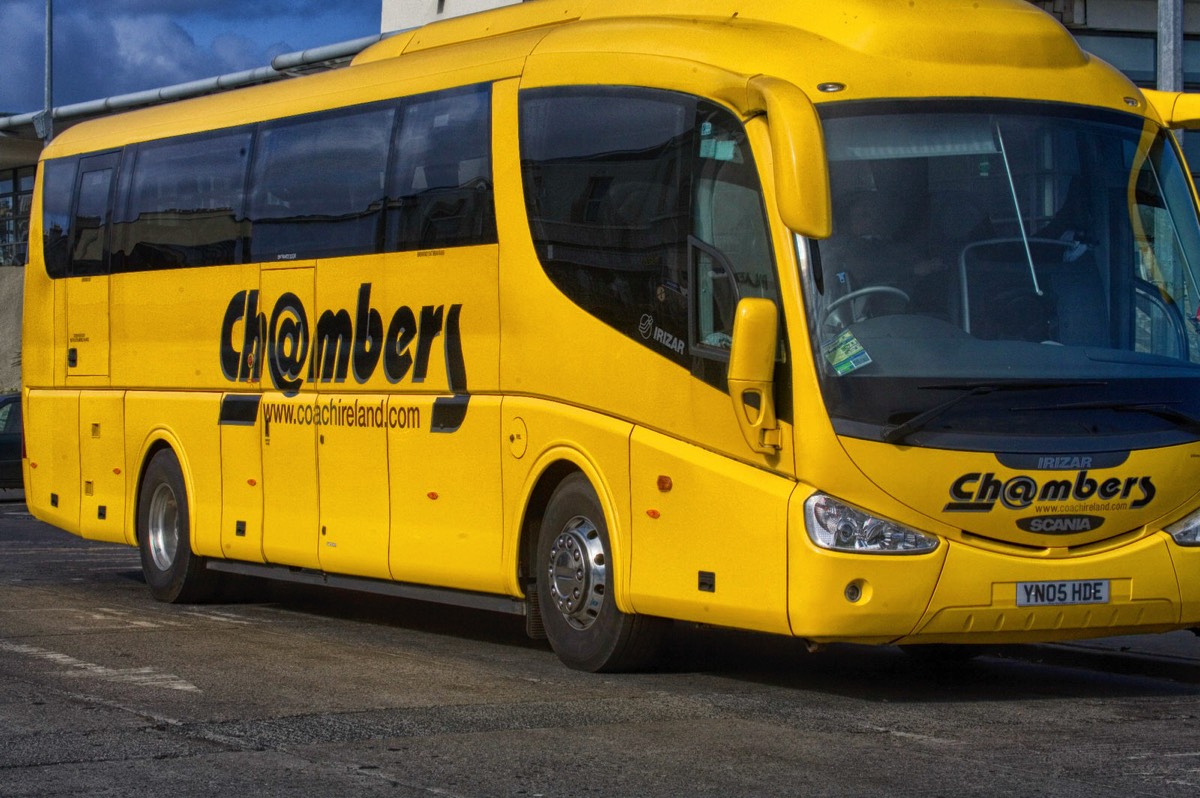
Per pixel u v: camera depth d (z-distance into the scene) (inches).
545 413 392.2
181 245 541.6
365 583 466.9
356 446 459.2
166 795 255.1
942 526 327.0
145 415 556.1
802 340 328.5
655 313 364.2
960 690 371.2
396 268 448.1
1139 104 370.0
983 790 258.5
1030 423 331.9
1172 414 341.7
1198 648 435.5
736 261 345.4
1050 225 348.5
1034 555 332.2
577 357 384.8
